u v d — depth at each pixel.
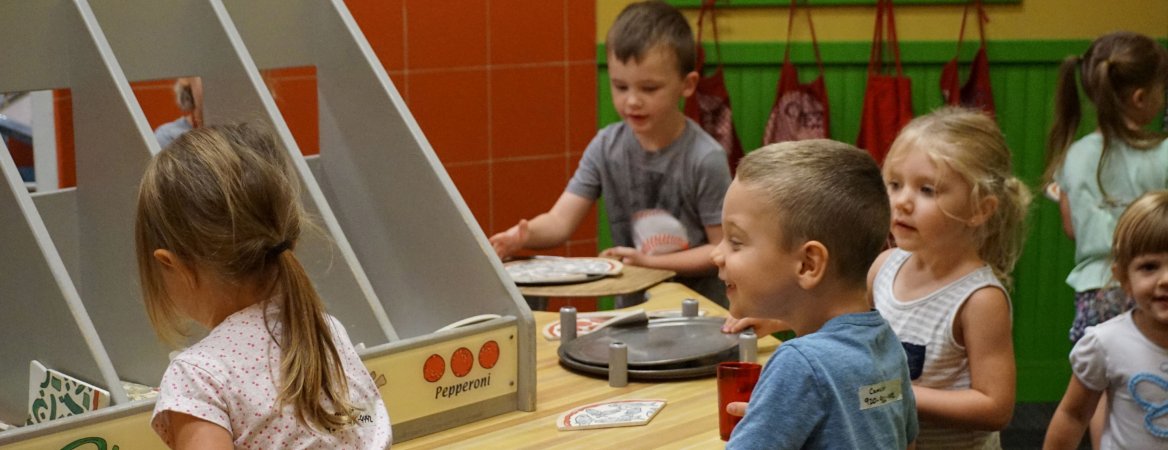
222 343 1.15
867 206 1.26
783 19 3.63
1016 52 3.61
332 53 1.99
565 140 3.77
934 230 1.70
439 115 3.58
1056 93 3.11
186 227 1.13
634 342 2.00
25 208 1.50
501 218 3.73
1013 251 1.80
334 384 1.20
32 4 1.71
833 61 3.64
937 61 3.62
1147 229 1.84
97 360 1.42
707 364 1.89
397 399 1.62
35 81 1.72
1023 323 3.81
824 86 3.61
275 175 1.18
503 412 1.75
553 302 3.67
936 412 1.63
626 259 2.68
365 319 1.68
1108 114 2.85
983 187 1.68
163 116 3.37
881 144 3.59
